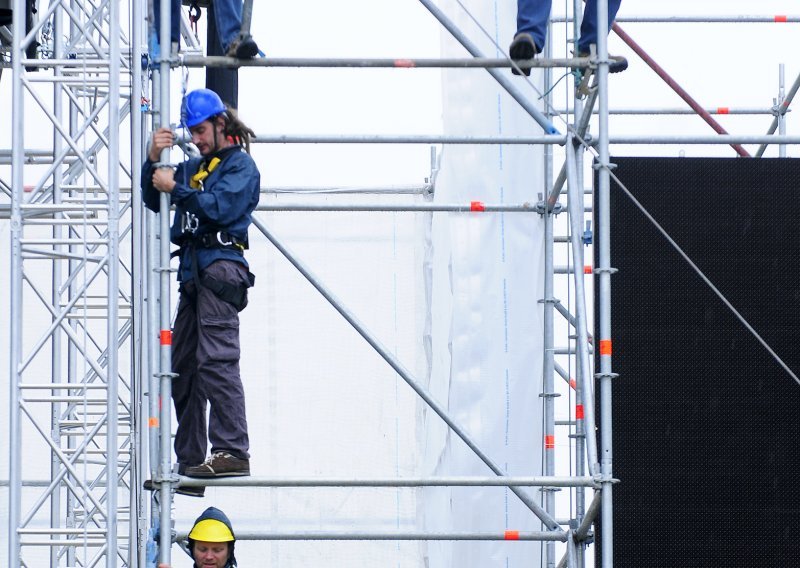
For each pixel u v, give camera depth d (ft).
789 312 93.04
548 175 116.78
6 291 150.00
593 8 92.99
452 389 116.37
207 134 88.84
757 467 91.61
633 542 90.99
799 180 94.02
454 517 116.88
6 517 150.51
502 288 116.88
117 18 108.99
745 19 141.18
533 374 116.26
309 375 144.56
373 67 91.15
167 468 87.20
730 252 93.35
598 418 90.89
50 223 112.57
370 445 143.64
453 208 116.78
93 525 149.59
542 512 104.73
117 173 108.06
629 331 92.32
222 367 86.94
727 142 105.50
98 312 154.51
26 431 151.64
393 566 142.10
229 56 90.43
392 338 145.38
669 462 91.56
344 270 146.30
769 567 90.99
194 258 87.45
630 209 93.15
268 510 143.13
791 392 92.22
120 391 155.43
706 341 92.43
